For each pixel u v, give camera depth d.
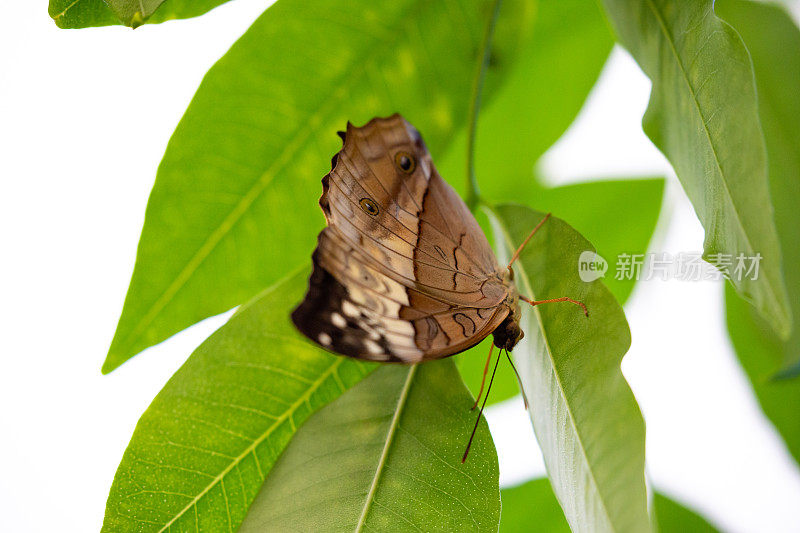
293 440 0.51
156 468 0.52
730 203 0.49
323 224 0.55
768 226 0.48
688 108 0.51
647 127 0.52
